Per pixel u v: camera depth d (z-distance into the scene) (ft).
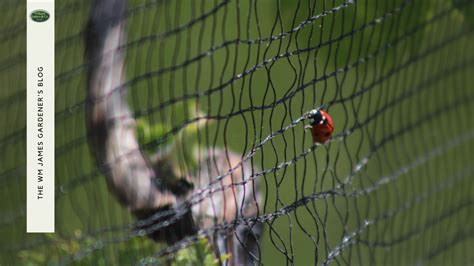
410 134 58.54
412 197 53.83
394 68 46.29
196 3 57.41
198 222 34.99
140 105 50.57
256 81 55.93
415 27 43.88
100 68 37.78
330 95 58.54
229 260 35.76
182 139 35.42
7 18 49.83
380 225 55.52
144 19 44.39
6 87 49.90
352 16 43.88
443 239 56.49
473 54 57.16
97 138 37.19
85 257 36.70
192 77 58.70
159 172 37.01
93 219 42.22
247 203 37.35
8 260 40.70
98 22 38.09
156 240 36.60
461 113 61.31
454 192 55.93
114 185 36.73
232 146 51.52
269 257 54.44
